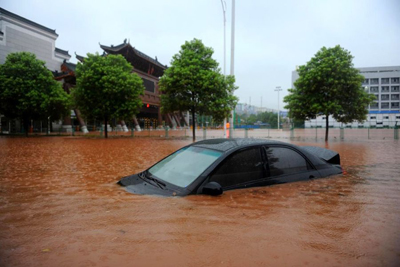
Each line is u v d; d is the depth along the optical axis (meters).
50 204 3.97
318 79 21.33
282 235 2.76
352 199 4.11
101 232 2.84
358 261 2.26
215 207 3.59
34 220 3.25
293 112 23.98
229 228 2.93
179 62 25.78
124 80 28.42
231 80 25.08
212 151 4.62
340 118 22.94
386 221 3.20
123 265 2.18
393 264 2.22
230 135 25.62
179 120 78.25
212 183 3.99
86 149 14.84
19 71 29.70
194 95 25.70
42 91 30.25
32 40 48.38
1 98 28.81
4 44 44.09
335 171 5.64
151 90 61.50
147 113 66.81
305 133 38.09
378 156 10.94
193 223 3.06
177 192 4.05
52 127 46.00
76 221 3.19
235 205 3.68
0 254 2.38
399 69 85.00
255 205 3.70
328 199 4.07
